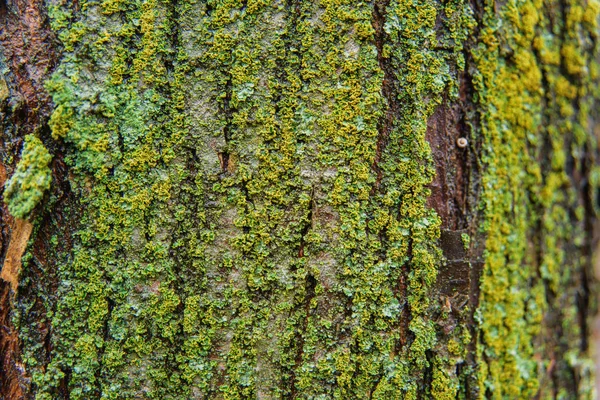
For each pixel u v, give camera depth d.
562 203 0.66
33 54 0.60
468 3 0.62
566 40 0.66
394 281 0.61
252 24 0.60
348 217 0.60
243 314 0.60
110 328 0.60
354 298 0.61
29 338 0.61
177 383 0.60
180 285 0.60
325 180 0.60
